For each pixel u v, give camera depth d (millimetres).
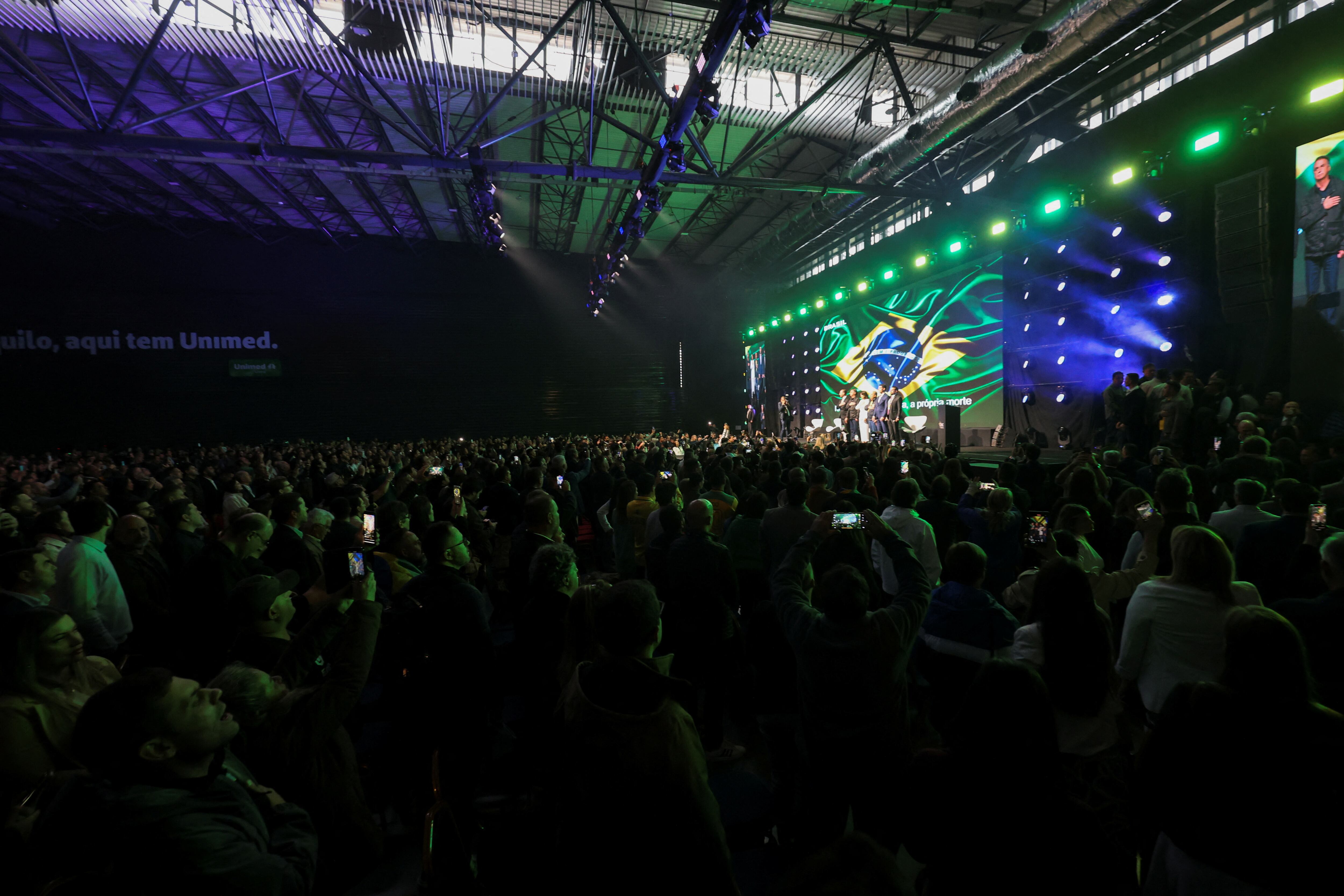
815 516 3857
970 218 14617
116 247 21781
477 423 25469
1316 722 1361
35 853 1313
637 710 1469
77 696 1888
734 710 3893
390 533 3920
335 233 23500
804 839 2312
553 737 1680
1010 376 14219
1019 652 2227
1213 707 1434
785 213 19953
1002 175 13531
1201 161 9867
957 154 13312
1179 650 2143
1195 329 10125
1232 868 1378
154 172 16984
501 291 25734
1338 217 8086
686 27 9742
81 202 19516
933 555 3729
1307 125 8438
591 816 1438
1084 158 11695
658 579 3709
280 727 1854
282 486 6445
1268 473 4730
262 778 1844
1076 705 2057
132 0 8766
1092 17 7402
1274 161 8859
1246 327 9438
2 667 1746
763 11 6531
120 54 11117
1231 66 9078
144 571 4020
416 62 10242
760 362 26859
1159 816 1498
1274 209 8859
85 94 8781
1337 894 1304
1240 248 9297
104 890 1286
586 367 26547
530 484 6652
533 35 9969
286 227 23203
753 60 10688
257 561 3795
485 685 2723
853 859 828
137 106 13312
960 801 1285
